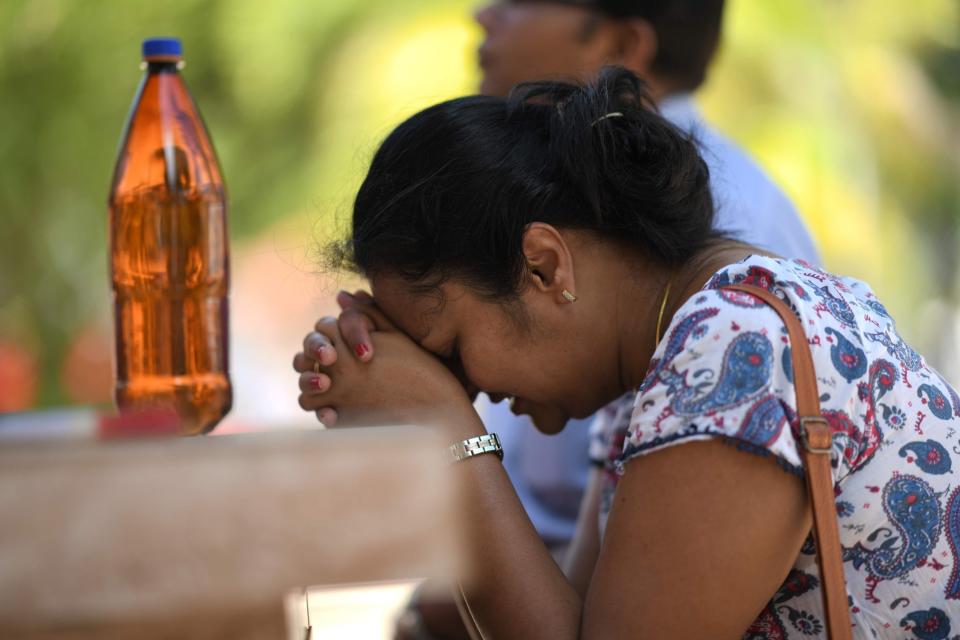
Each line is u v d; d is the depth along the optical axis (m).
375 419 3.01
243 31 15.66
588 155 2.89
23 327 14.25
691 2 4.78
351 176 3.36
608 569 2.62
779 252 4.32
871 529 2.65
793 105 15.16
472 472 2.93
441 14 15.84
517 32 4.88
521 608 2.84
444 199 2.88
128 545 1.57
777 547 2.53
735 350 2.55
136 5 15.25
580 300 2.93
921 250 16.89
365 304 3.19
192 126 2.81
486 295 2.89
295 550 1.61
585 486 4.70
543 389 3.01
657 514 2.55
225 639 1.62
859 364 2.64
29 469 1.55
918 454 2.69
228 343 2.87
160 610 1.57
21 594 1.54
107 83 15.17
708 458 2.51
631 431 2.62
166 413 1.87
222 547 1.59
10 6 14.81
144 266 2.76
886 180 15.98
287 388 14.17
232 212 15.66
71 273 14.74
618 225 2.92
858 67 15.63
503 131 2.97
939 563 2.69
